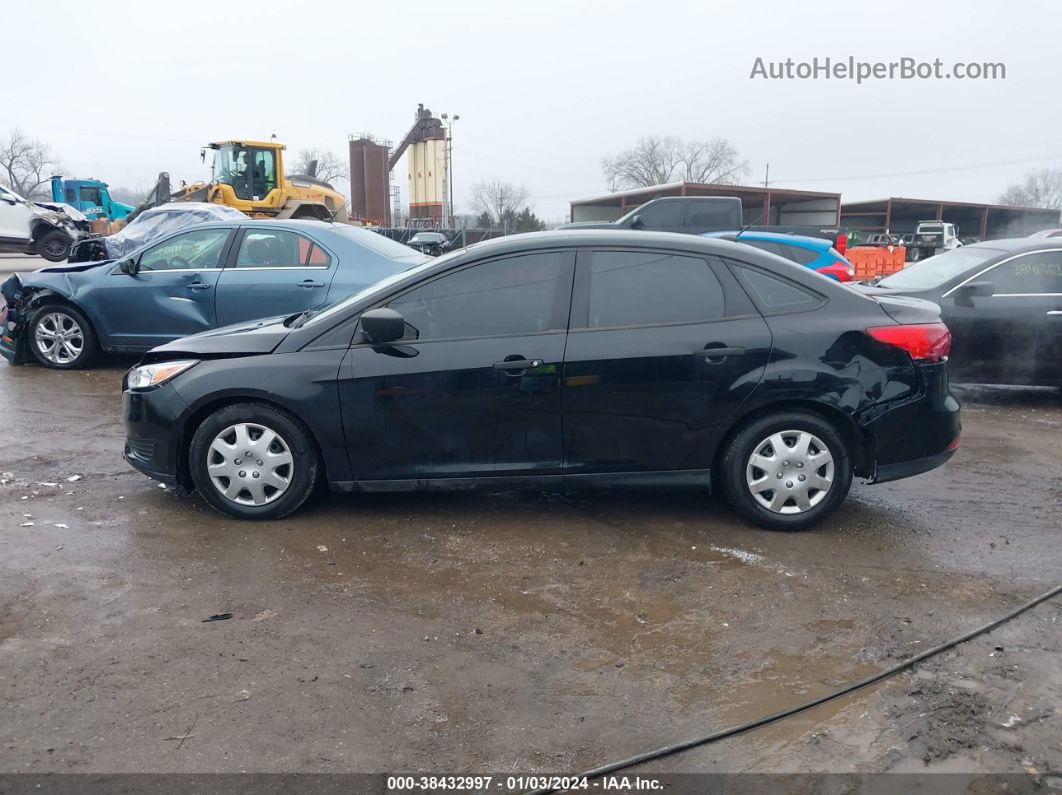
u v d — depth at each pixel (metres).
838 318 4.42
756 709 2.94
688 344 4.33
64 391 7.80
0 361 9.32
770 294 4.46
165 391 4.49
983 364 7.85
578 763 2.64
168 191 20.98
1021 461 6.07
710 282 4.45
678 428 4.39
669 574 4.02
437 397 4.36
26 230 20.50
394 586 3.85
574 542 4.39
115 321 8.48
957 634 3.46
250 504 4.56
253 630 3.41
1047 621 3.58
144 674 3.06
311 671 3.11
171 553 4.14
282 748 2.67
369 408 4.39
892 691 3.05
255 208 22.25
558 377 4.32
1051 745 2.75
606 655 3.28
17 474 5.32
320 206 23.17
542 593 3.81
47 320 8.78
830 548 4.34
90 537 4.31
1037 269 7.83
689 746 2.73
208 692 2.96
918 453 4.48
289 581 3.87
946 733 2.81
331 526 4.55
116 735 2.71
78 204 32.69
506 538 4.44
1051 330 7.68
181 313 8.27
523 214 52.19
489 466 4.45
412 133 67.38
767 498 4.51
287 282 8.09
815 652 3.31
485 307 4.44
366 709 2.89
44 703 2.87
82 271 8.66
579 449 4.42
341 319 4.49
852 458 4.53
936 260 8.79
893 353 4.38
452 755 2.67
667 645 3.36
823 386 4.34
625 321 4.39
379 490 4.50
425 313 4.45
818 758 2.68
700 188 31.33
